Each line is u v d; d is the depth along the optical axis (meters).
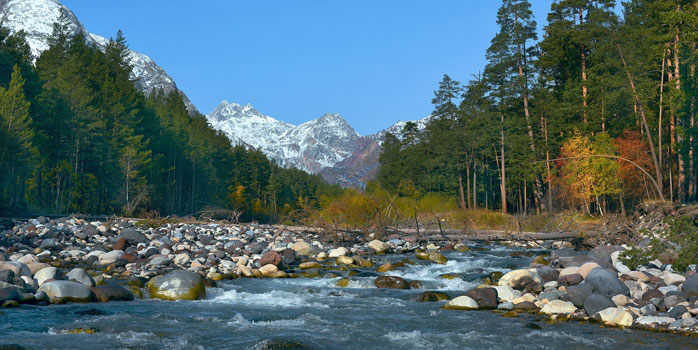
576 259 14.05
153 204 72.81
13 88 50.31
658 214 17.97
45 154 60.12
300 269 17.12
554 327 8.85
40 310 9.65
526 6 61.69
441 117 88.56
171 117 103.62
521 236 23.47
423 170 89.06
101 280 12.67
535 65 60.81
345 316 9.96
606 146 44.50
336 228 25.44
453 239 25.36
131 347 7.46
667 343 7.62
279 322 9.34
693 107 39.53
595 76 52.69
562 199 53.81
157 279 12.00
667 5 39.56
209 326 8.91
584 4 57.00
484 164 74.69
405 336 8.33
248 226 28.58
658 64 46.47
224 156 121.06
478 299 10.81
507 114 63.47
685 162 40.31
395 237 25.94
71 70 76.69
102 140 69.62
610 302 9.49
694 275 10.09
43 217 24.83
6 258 14.30
